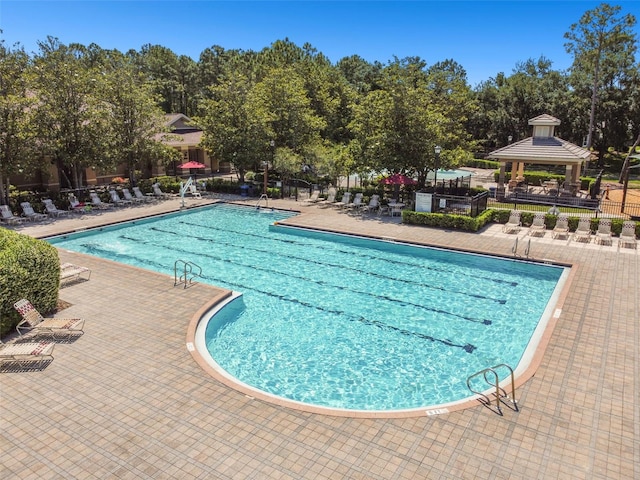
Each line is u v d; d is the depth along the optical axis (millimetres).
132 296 13188
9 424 7559
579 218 20625
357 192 29234
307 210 27250
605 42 46219
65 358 9695
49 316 11758
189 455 6859
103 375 9047
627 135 51781
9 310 10484
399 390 9578
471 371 10336
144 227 23969
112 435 7301
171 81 67625
